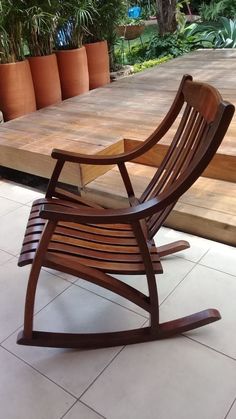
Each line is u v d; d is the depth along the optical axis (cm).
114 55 545
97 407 133
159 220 158
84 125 313
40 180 316
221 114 119
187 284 185
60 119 333
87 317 171
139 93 383
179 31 655
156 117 313
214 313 159
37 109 415
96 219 130
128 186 188
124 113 330
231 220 205
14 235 236
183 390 137
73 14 412
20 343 149
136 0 698
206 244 212
